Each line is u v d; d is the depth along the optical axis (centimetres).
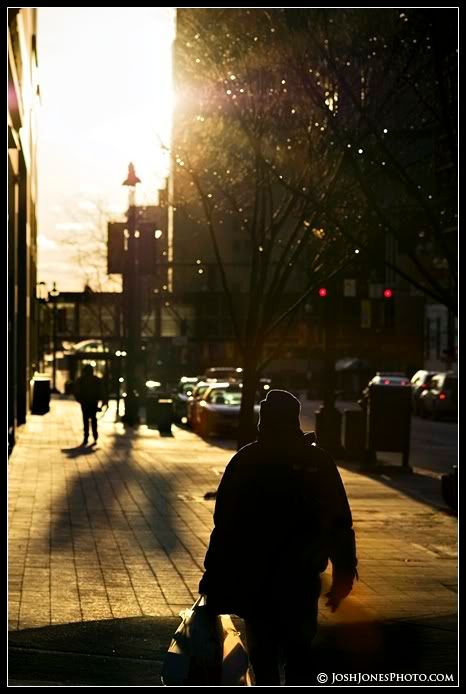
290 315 2517
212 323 11594
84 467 2853
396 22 1612
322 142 2181
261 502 714
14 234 3434
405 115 1819
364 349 10775
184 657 716
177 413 5922
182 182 2689
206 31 2198
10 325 3347
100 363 9444
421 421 6172
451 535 1792
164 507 2052
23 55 3297
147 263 4800
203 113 2333
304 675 722
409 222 1991
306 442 734
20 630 1089
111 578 1364
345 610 1200
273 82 2155
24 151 3856
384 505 2189
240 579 712
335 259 2456
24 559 1488
